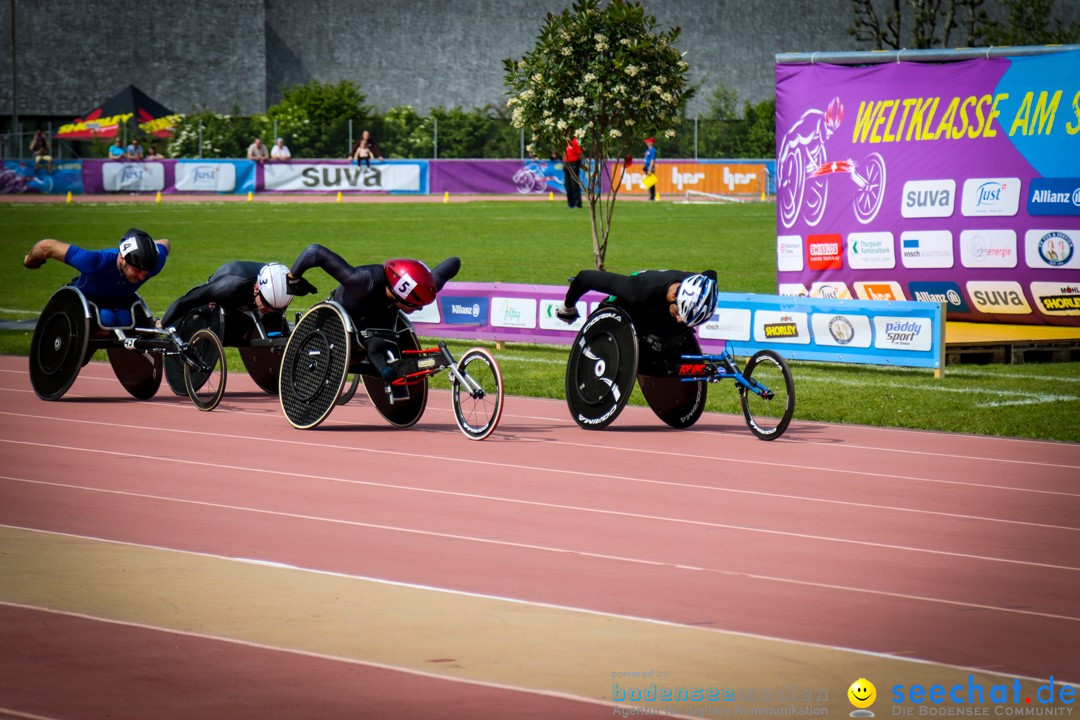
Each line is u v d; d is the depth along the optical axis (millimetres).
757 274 59688
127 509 19266
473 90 149375
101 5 137875
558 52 42188
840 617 14500
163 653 12922
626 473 22469
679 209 104375
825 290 40281
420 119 127625
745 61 155500
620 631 13836
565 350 39250
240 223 86750
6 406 29062
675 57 42125
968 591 15641
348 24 146500
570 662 12836
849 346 34094
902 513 19766
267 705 11578
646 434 26609
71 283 29859
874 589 15641
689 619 14312
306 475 21953
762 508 19938
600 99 41750
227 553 16844
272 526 18312
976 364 36156
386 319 26922
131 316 30031
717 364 26562
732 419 28719
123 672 12352
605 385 26703
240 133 124750
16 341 40156
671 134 43000
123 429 26297
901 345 33469
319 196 120188
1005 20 145000
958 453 24625
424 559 16641
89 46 137625
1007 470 23078
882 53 38750
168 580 15516
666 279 26219
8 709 11359
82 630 13602
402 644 13297
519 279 55812
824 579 16047
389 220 89750
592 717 11422
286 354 26969
